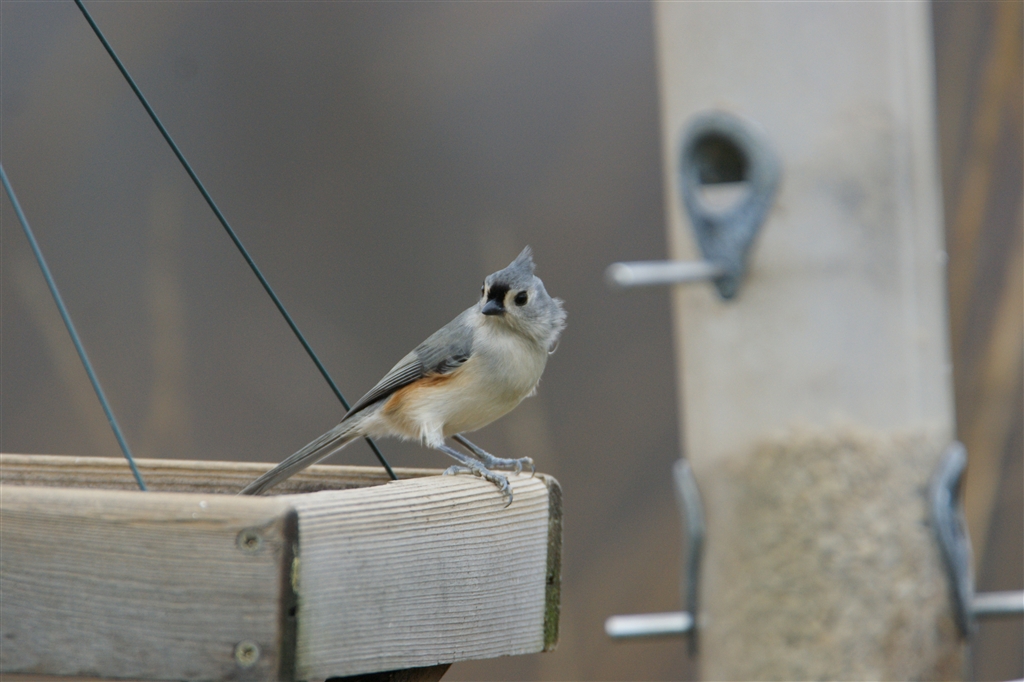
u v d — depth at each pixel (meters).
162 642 5.09
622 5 18.00
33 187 16.91
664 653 14.57
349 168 17.75
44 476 7.63
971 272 14.24
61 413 16.03
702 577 7.61
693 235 7.57
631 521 15.95
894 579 7.20
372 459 15.53
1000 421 13.63
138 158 17.20
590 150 17.77
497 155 17.89
